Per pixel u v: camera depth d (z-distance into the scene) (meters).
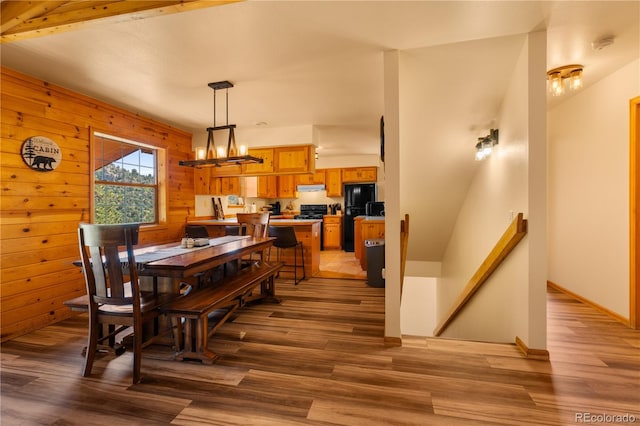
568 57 2.51
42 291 2.88
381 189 7.43
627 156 2.76
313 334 2.65
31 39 2.18
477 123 3.00
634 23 2.00
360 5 1.81
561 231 3.79
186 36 2.15
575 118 3.48
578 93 3.39
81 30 2.06
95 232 1.94
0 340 2.55
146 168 4.34
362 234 5.26
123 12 1.72
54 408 1.69
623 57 2.54
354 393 1.80
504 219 2.66
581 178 3.40
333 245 7.81
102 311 2.05
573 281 3.57
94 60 2.51
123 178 3.98
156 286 2.44
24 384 1.92
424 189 3.93
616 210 2.91
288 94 3.28
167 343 2.48
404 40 2.22
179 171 4.77
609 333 2.62
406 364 2.12
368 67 2.66
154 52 2.38
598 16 1.93
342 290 4.06
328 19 1.96
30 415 1.63
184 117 4.14
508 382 1.89
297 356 2.25
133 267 1.96
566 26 2.04
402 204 4.23
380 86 3.07
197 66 2.62
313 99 3.43
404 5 1.81
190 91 3.20
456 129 3.09
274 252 4.90
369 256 4.25
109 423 1.57
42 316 2.88
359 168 7.38
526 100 2.19
